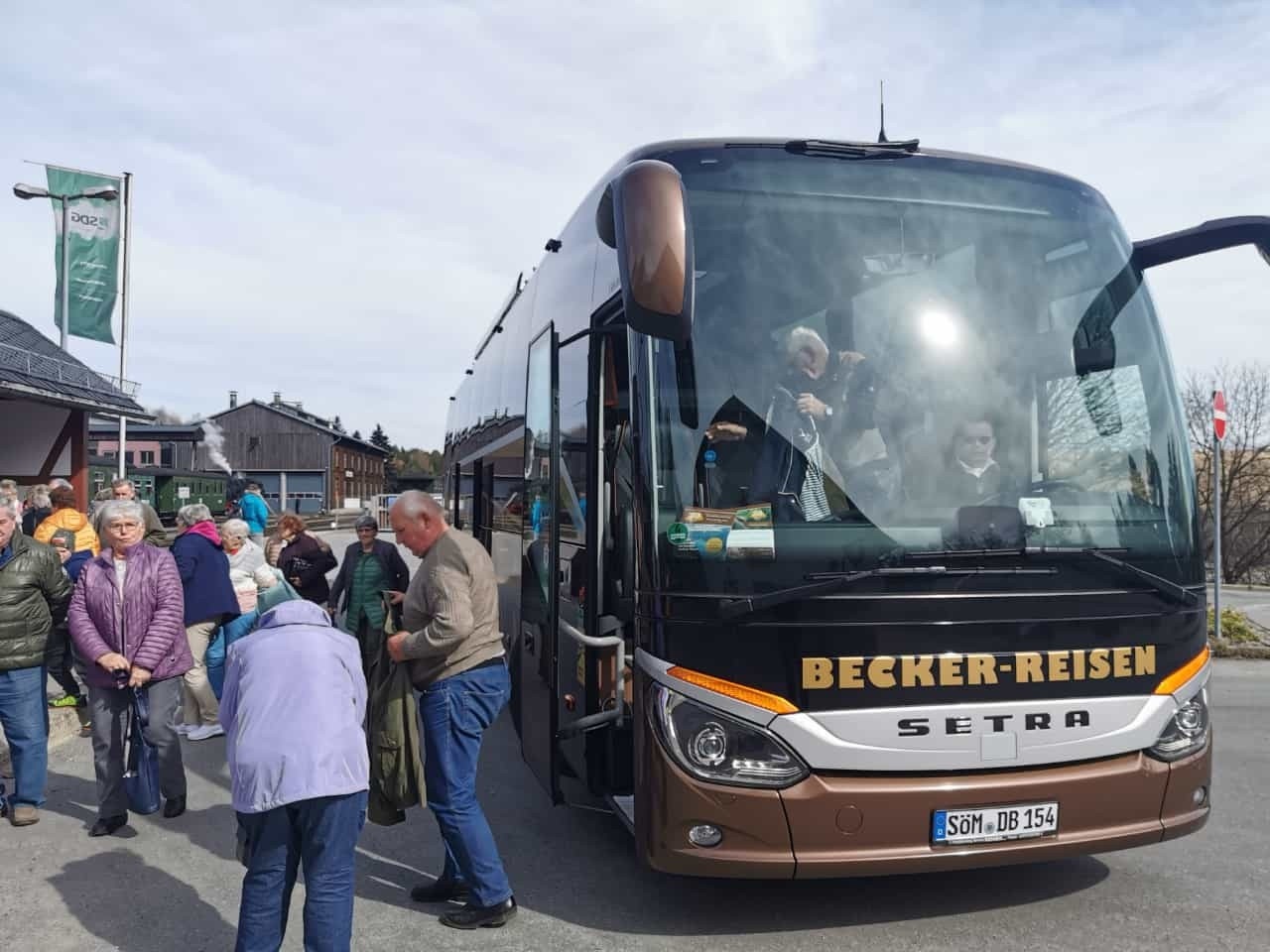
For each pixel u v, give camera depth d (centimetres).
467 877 438
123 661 556
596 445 494
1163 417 446
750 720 379
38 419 1798
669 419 406
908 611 385
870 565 389
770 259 431
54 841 561
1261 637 1344
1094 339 446
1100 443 430
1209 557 2719
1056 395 432
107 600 562
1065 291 450
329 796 364
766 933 428
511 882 493
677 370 412
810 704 379
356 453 11044
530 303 721
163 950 423
